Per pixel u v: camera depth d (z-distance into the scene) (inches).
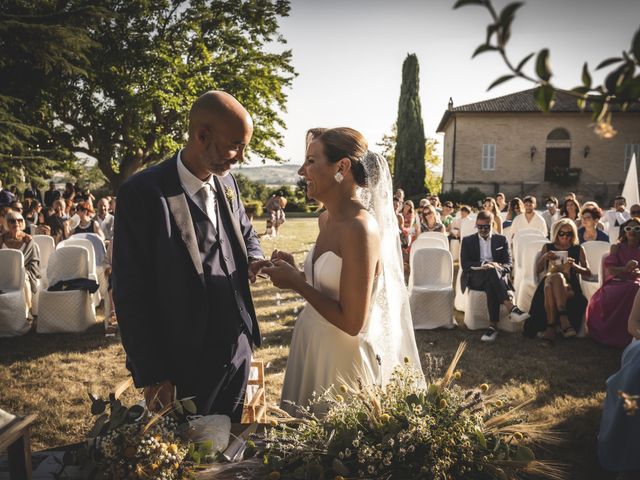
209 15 794.2
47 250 280.8
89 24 565.9
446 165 1315.2
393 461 55.9
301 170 76.1
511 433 62.0
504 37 24.5
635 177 434.9
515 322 240.2
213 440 65.6
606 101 26.1
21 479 54.4
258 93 802.2
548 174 1117.7
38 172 515.2
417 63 1273.4
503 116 1119.6
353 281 70.1
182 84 740.0
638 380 103.7
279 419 66.0
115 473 55.5
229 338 79.4
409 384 66.4
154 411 67.5
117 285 72.4
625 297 204.2
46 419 145.2
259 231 740.0
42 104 660.1
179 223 74.5
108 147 810.2
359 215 72.6
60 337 225.9
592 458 121.9
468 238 250.1
